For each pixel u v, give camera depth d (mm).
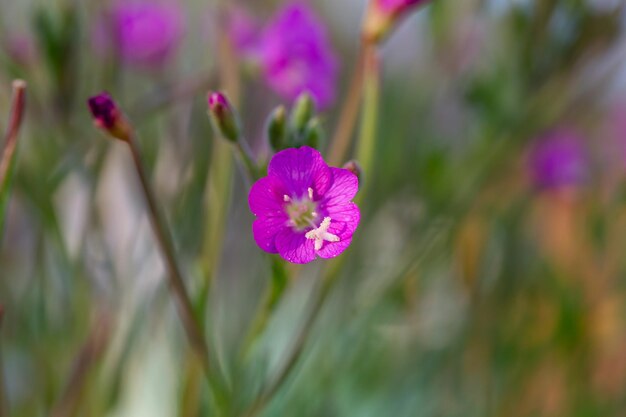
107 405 417
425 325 501
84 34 433
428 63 485
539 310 514
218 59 420
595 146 574
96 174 409
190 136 419
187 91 417
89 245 413
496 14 451
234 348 438
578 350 505
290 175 354
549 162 540
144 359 437
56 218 402
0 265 427
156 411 435
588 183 553
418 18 501
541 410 503
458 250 488
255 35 450
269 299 363
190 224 415
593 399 509
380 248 473
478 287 493
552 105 454
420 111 498
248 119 453
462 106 468
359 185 359
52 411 403
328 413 463
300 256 350
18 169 399
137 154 352
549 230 553
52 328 419
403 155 489
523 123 452
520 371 503
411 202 475
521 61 447
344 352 459
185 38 462
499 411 498
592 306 519
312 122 366
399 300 469
